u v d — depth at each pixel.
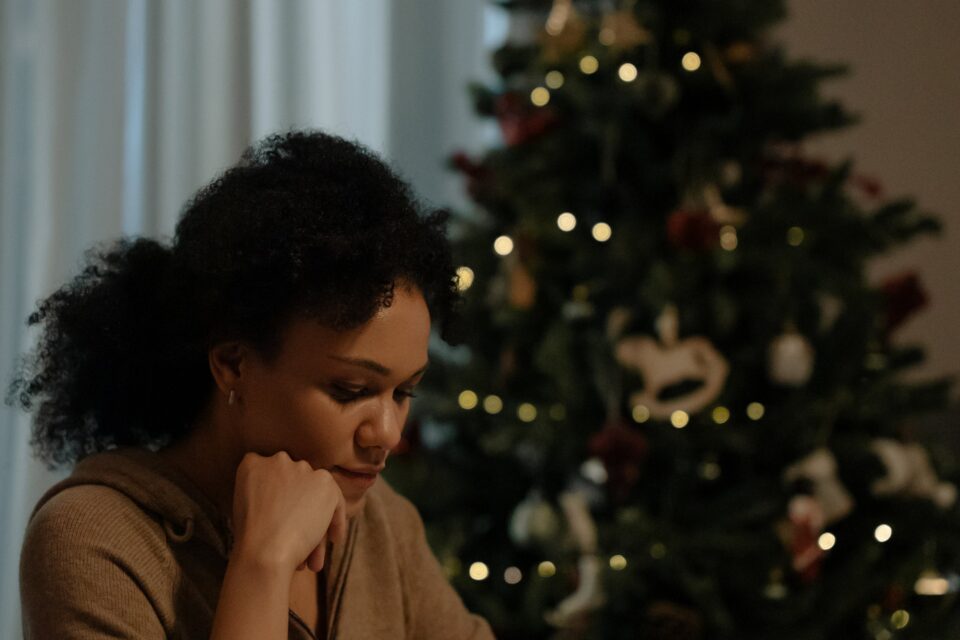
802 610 2.05
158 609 1.01
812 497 2.11
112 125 2.52
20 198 2.48
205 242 0.98
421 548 1.26
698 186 2.16
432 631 1.24
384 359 0.97
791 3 3.17
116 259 1.11
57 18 2.48
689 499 2.12
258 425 1.01
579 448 2.15
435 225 1.08
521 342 2.26
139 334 1.07
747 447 2.08
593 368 2.12
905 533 2.25
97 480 1.04
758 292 2.17
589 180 2.27
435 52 3.09
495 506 2.32
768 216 2.16
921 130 3.20
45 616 0.97
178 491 1.04
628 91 2.12
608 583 1.96
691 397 2.04
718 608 1.98
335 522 1.02
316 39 2.87
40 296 2.45
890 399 2.25
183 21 2.64
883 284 2.40
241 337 0.98
